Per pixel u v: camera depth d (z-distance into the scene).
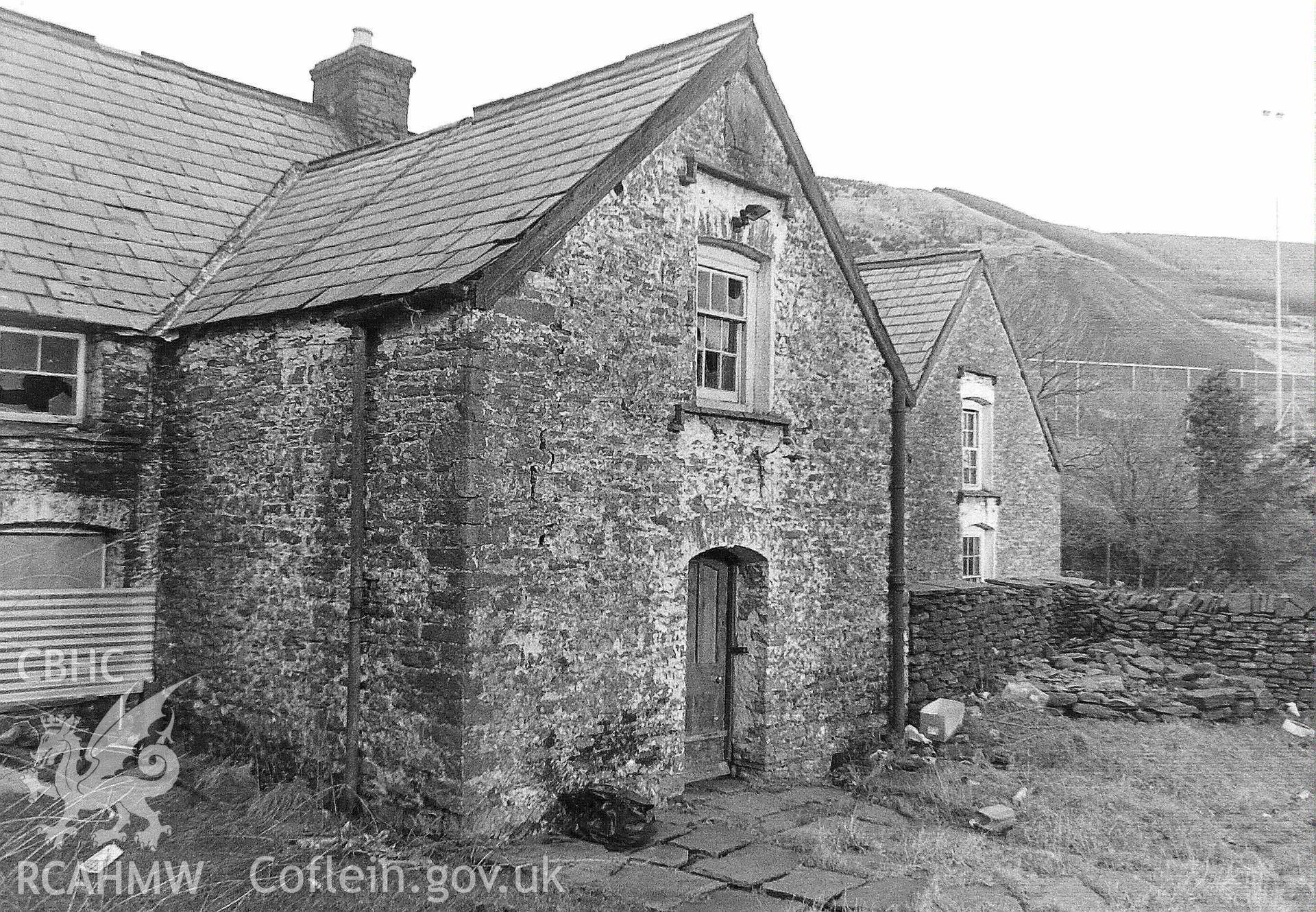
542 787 7.94
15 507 9.41
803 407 10.80
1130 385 43.44
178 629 9.95
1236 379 34.69
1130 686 13.55
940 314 18.86
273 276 10.00
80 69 12.66
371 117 15.93
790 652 10.54
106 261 10.29
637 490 8.84
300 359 8.93
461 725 7.36
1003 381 20.66
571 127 9.74
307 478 8.80
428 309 7.73
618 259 8.70
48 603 9.50
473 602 7.44
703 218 9.64
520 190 8.76
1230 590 23.86
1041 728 11.80
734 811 9.01
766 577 10.30
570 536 8.22
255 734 9.09
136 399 10.13
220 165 12.91
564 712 8.14
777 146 10.61
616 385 8.66
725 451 9.82
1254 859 8.23
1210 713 13.02
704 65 9.48
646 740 8.89
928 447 18.08
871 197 92.38
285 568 8.95
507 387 7.72
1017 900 6.99
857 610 11.45
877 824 8.83
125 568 10.05
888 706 11.86
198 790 8.60
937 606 12.88
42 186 10.56
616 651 8.62
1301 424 31.88
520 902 6.56
